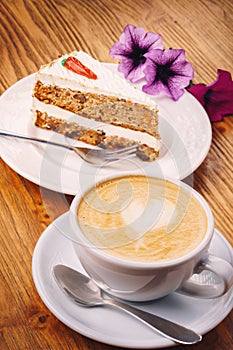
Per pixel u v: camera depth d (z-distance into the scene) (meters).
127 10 0.94
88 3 0.94
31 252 0.60
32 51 0.86
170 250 0.50
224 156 0.72
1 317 0.55
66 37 0.88
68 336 0.53
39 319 0.55
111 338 0.50
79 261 0.56
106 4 0.94
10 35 0.88
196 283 0.52
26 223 0.63
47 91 0.81
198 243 0.51
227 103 0.78
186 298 0.54
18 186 0.67
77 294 0.53
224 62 0.86
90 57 0.84
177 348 0.53
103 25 0.91
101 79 0.82
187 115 0.76
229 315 0.55
